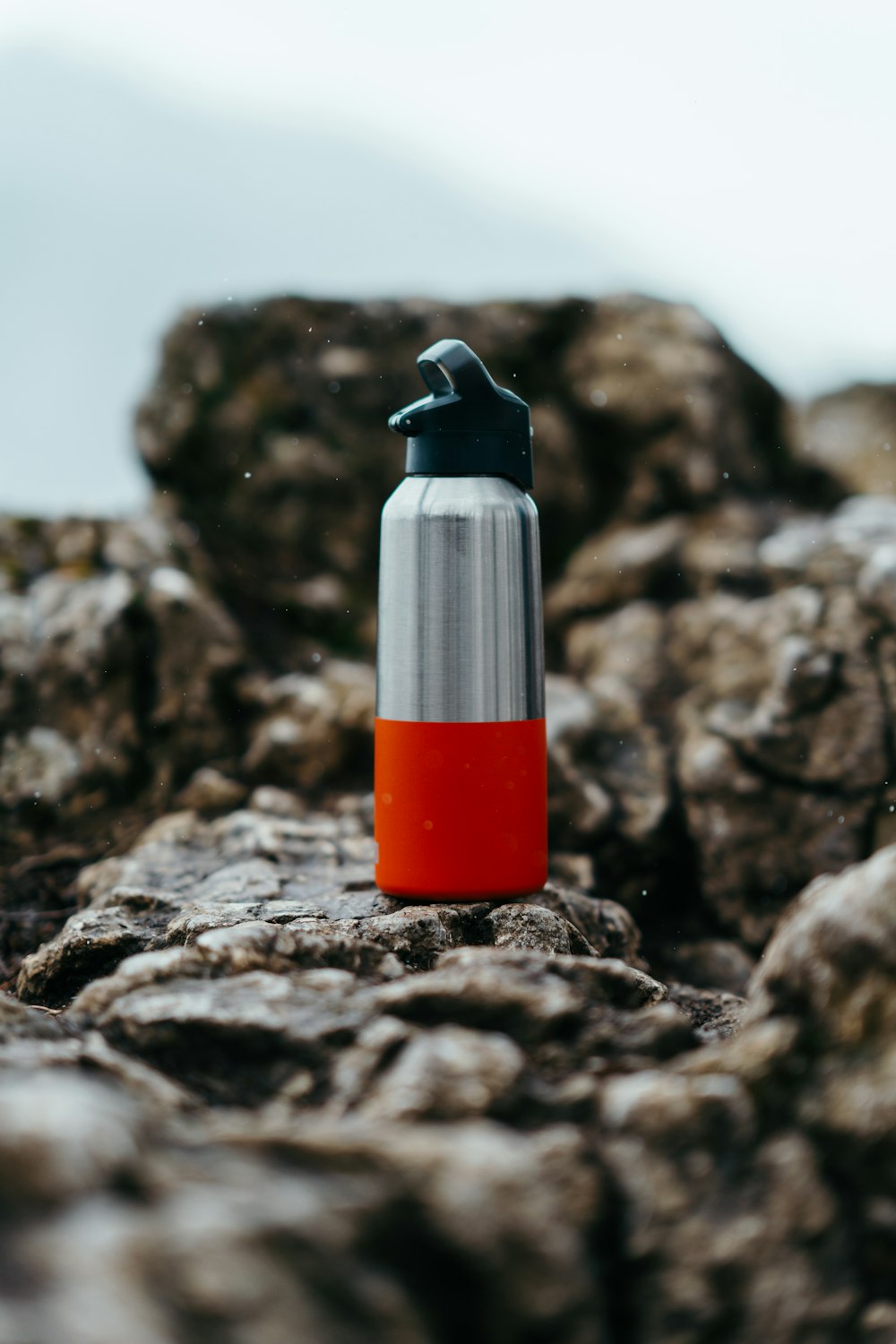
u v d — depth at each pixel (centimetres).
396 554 79
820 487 136
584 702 115
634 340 131
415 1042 63
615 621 123
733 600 120
